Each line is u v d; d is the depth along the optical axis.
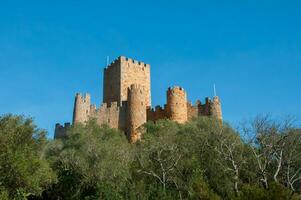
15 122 48.06
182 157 55.34
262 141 46.94
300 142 47.62
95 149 60.03
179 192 47.94
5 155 44.09
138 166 55.91
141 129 85.62
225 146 51.62
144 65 104.50
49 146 68.38
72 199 56.78
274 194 36.06
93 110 90.69
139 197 49.09
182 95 91.50
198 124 67.81
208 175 51.06
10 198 42.97
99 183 54.09
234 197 39.19
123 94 98.94
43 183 51.22
